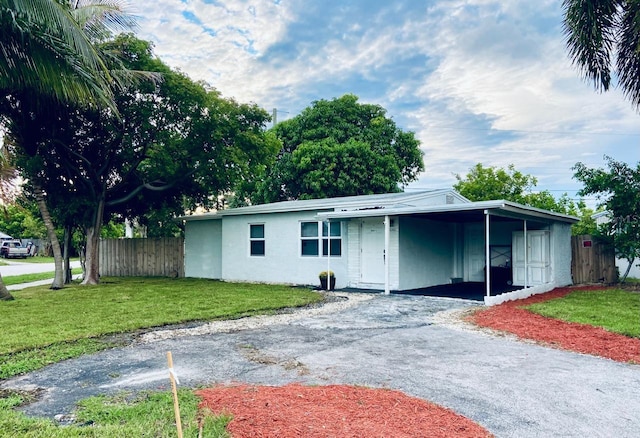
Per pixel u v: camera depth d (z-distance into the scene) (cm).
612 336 680
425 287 1430
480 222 1639
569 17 977
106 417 371
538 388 455
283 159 2712
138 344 650
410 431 340
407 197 1412
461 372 509
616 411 395
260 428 338
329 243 1404
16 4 776
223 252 1734
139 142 1538
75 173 1534
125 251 2036
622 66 1000
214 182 1688
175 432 334
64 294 1231
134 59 1427
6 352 592
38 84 984
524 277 1436
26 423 356
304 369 520
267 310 952
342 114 2722
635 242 1430
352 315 894
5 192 1397
